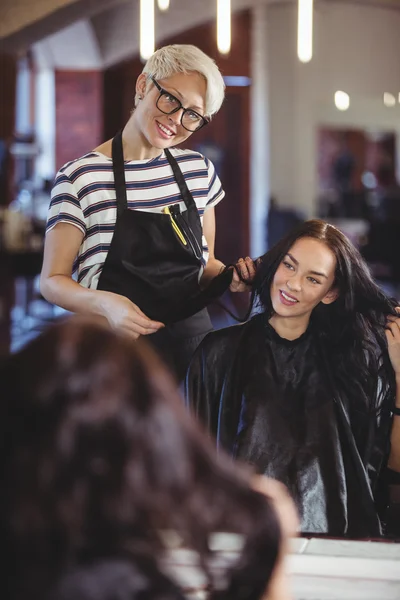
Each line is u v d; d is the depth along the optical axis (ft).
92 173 8.23
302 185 40.32
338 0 28.86
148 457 2.91
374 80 40.98
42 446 2.86
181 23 33.12
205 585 3.26
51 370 2.94
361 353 7.19
